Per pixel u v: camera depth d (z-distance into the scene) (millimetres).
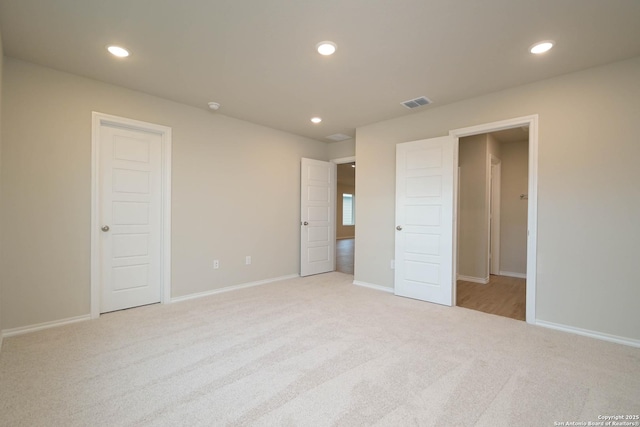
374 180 4414
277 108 3832
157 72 2893
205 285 3975
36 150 2766
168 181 3604
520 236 5348
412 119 4008
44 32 2254
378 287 4352
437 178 3688
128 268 3400
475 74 2883
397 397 1814
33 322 2758
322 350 2416
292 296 3957
